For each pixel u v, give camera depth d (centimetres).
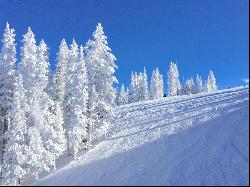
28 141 4962
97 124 5716
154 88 12781
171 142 3750
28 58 5453
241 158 2991
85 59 5953
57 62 6531
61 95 6312
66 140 5962
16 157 4816
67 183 2672
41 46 6412
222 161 3020
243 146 3122
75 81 5684
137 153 3662
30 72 5397
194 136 3700
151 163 3238
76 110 5522
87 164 3791
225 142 3288
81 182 2683
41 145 5100
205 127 3809
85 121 5575
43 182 2870
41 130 5247
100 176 2884
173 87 13338
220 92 7256
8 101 5297
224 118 3784
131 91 12781
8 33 5516
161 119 5794
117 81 5919
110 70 5866
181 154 3325
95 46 5956
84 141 5734
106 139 5641
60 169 4816
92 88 5750
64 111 6169
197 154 3238
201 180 2784
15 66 5509
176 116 5669
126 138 5259
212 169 2934
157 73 12938
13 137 4859
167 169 3033
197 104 6241
